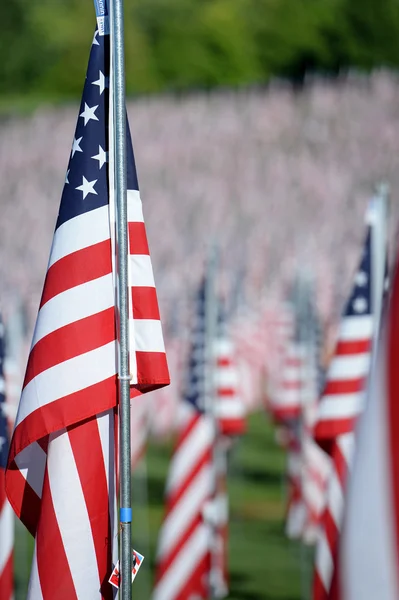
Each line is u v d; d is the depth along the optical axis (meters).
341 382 30.42
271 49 195.88
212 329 46.22
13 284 141.25
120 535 18.16
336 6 191.62
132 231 19.62
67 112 183.12
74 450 19.41
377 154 179.00
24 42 189.12
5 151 179.50
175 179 182.12
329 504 29.25
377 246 30.55
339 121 184.62
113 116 18.81
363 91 186.62
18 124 181.62
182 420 44.88
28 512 20.31
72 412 19.03
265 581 53.78
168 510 43.91
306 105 187.38
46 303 19.47
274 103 189.12
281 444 96.38
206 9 198.38
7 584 26.69
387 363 15.63
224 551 51.09
